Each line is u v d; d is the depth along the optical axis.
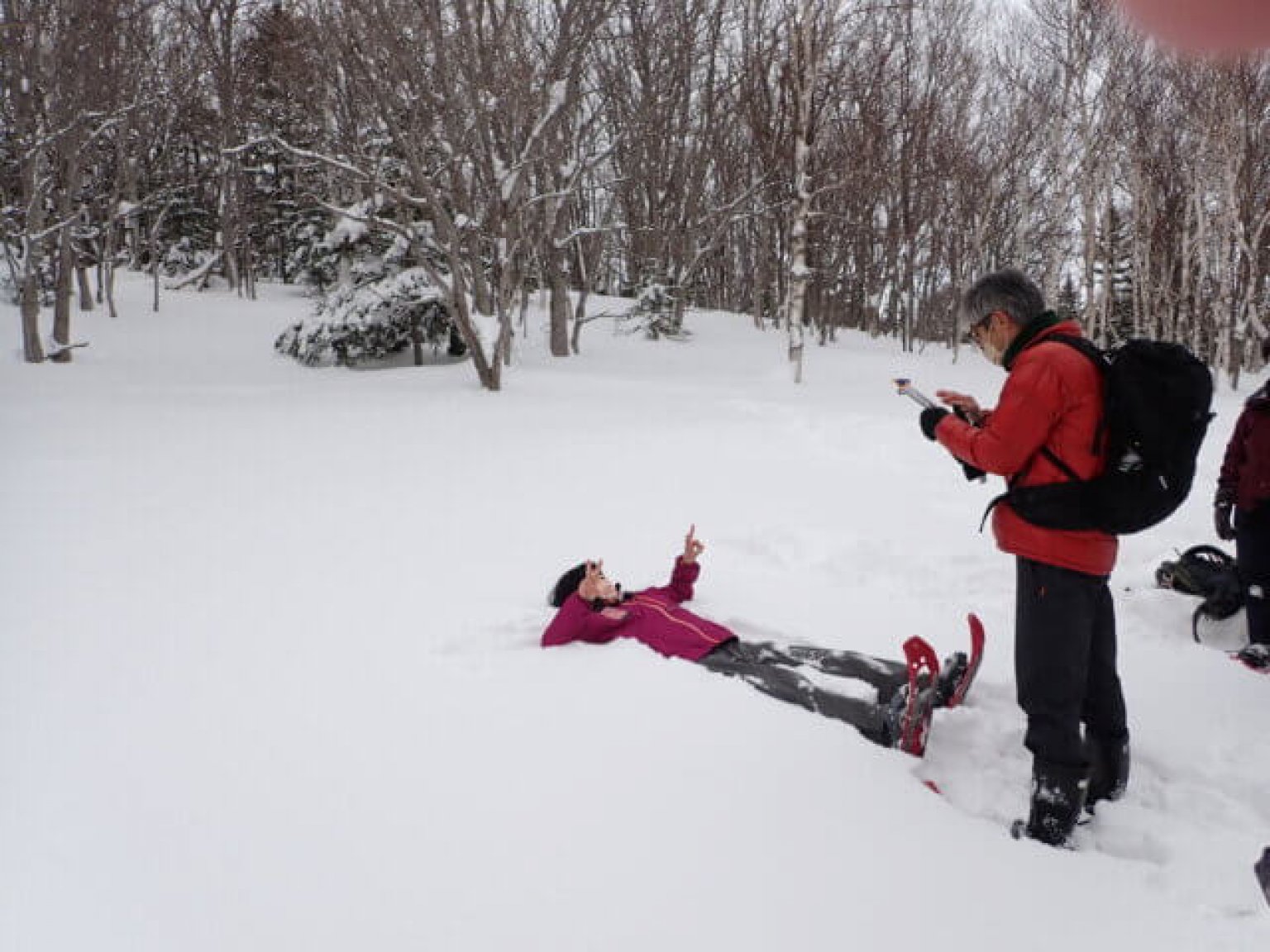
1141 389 2.41
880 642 4.06
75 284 24.94
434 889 2.22
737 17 23.03
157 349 17.94
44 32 14.60
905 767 2.87
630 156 20.27
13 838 2.39
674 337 22.39
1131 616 4.49
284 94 22.27
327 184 22.09
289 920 2.10
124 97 18.50
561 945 2.04
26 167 15.08
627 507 6.55
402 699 3.26
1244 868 2.52
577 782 2.71
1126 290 34.38
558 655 3.67
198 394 12.90
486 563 5.11
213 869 2.28
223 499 6.60
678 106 23.14
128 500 6.49
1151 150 24.28
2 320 18.83
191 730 3.02
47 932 2.04
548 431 9.98
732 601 4.50
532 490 7.06
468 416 10.99
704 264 32.19
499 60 12.95
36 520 5.85
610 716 3.12
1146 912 2.23
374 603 4.36
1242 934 2.16
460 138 12.77
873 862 2.37
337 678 3.45
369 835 2.44
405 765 2.80
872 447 9.34
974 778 3.01
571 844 2.41
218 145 24.20
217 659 3.64
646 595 4.19
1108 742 2.88
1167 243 26.38
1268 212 21.27
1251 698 3.59
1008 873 2.36
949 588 4.83
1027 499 2.59
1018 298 2.67
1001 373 21.19
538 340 20.45
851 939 2.09
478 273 13.88
